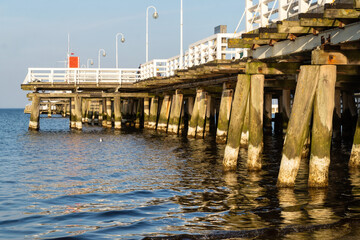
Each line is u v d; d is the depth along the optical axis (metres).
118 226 10.98
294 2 15.11
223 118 27.03
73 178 18.02
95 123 68.31
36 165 22.11
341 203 12.06
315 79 12.73
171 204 12.94
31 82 47.44
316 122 13.01
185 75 28.59
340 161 19.77
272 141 31.14
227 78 26.27
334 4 11.73
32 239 10.13
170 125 39.81
